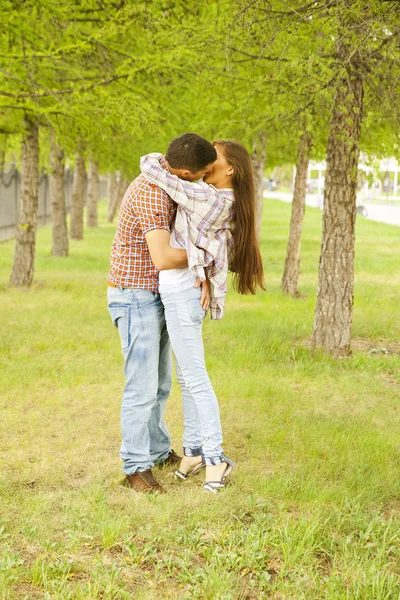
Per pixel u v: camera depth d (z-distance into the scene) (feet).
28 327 28.14
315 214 141.90
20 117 35.17
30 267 40.60
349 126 23.07
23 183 40.11
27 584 9.36
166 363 13.47
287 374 21.81
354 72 22.52
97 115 31.65
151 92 32.37
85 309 33.04
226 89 28.81
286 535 10.34
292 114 24.11
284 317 31.63
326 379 21.48
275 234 91.25
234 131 31.27
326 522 10.88
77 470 13.50
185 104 35.14
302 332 28.43
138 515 11.35
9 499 11.91
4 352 23.77
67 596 8.89
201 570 9.53
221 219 12.19
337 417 17.42
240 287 13.25
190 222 12.03
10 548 10.21
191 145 11.89
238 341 25.82
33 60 30.17
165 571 9.78
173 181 11.76
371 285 44.52
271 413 17.38
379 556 9.99
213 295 12.54
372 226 109.91
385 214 151.12
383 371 23.15
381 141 27.89
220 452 12.60
